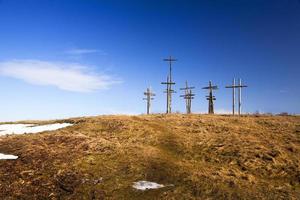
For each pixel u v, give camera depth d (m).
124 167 20.77
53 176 19.70
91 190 18.16
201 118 35.28
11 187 18.66
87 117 38.16
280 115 39.34
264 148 23.92
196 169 20.66
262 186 18.64
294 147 24.33
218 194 17.50
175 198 17.22
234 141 25.52
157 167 20.75
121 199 17.33
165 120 33.91
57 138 26.69
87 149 23.78
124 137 27.19
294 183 19.52
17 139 27.62
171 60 54.31
